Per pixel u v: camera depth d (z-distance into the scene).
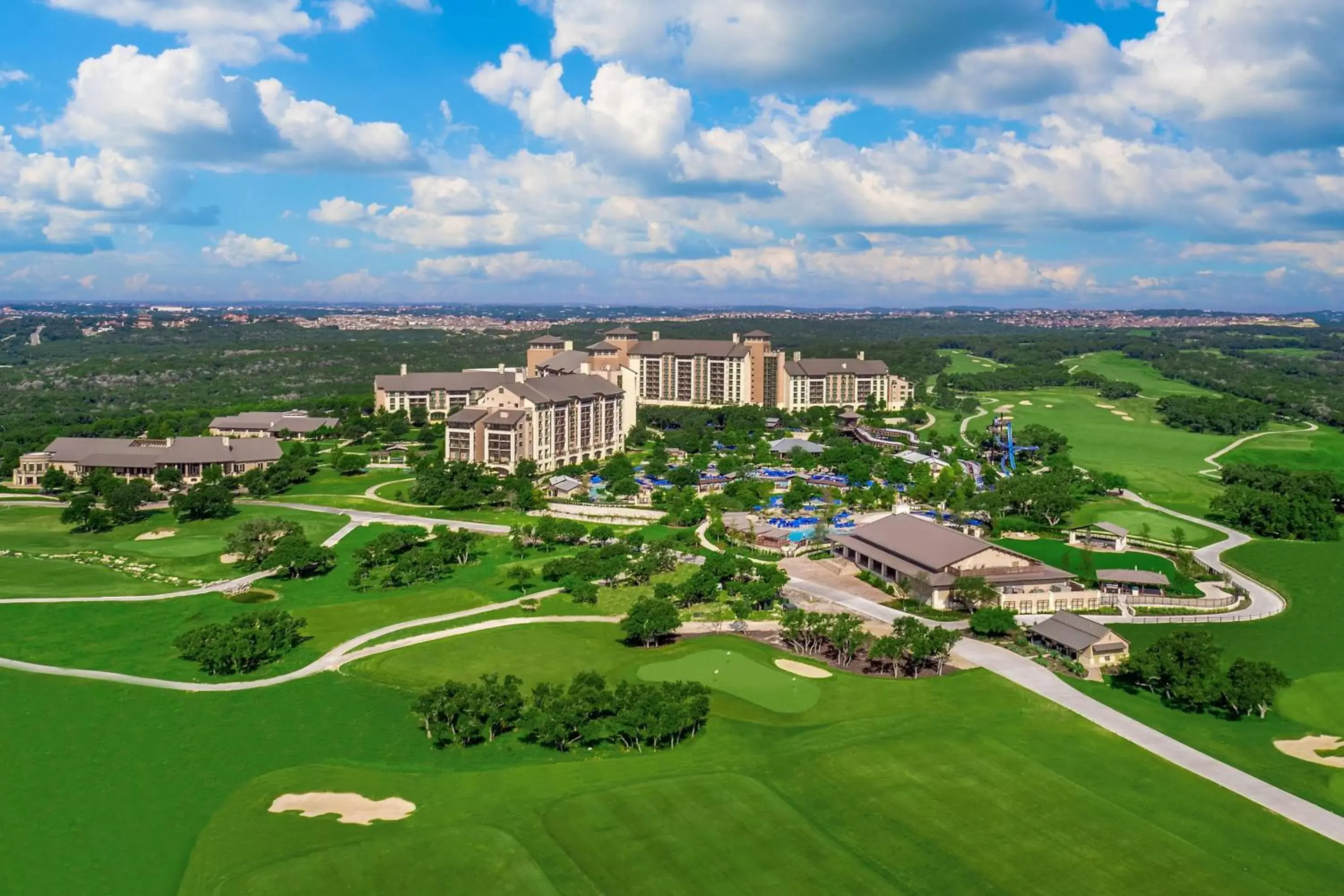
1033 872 87.62
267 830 94.75
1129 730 118.50
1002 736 116.12
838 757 109.81
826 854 90.19
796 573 198.12
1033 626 157.75
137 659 146.00
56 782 106.62
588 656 147.38
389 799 101.75
